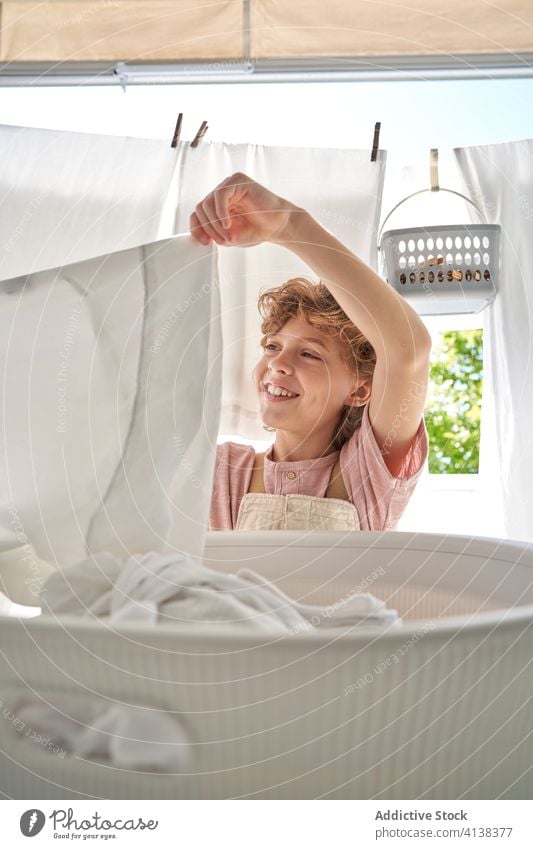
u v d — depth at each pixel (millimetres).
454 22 1265
